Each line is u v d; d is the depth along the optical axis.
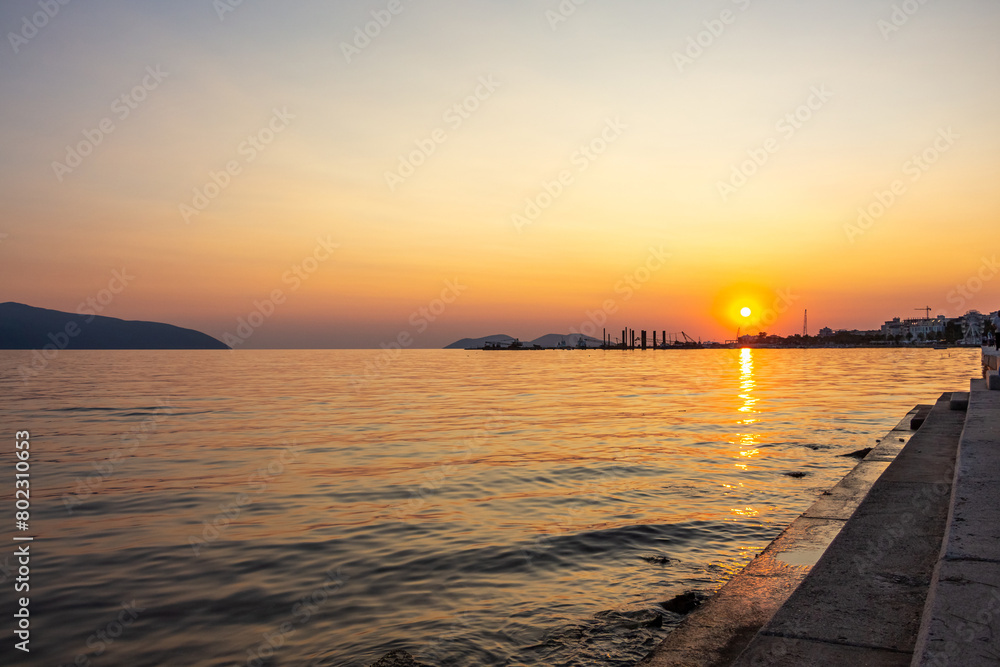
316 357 194.75
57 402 35.66
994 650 2.79
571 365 110.75
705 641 4.16
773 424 23.25
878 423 23.25
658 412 28.31
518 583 7.38
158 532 9.62
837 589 4.16
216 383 56.12
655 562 8.06
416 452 17.45
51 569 7.96
